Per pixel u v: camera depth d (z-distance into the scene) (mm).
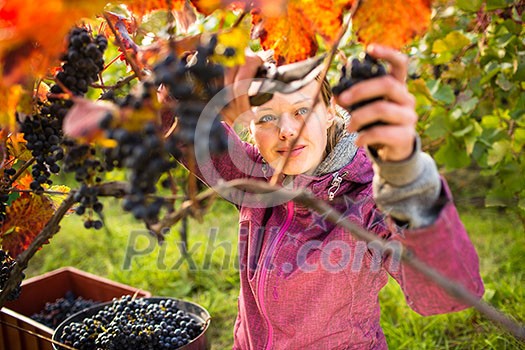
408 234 993
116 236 4383
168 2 1067
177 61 902
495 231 4152
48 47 842
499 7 2264
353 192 1510
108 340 1843
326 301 1548
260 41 1090
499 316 967
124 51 1093
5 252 1408
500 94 2680
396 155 929
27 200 1507
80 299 2783
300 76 999
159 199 867
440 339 2814
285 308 1575
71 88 1053
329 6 1022
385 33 956
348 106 925
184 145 900
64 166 967
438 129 2586
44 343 2068
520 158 2725
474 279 1059
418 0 942
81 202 982
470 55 2660
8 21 803
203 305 3328
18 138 1356
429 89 2592
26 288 2750
